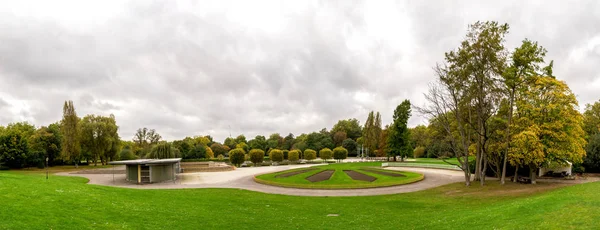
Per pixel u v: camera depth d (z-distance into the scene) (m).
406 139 83.19
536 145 34.00
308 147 133.88
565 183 38.06
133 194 28.86
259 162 96.56
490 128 40.94
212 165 85.81
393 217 23.41
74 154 81.69
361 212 26.22
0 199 18.08
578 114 35.12
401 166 70.81
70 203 20.09
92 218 17.80
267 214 24.73
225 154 141.12
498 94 38.97
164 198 28.86
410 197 33.97
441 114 42.84
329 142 136.88
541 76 35.91
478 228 16.53
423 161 84.75
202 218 21.75
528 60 34.38
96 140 86.06
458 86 40.06
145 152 93.19
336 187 41.62
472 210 23.22
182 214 22.33
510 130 37.25
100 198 23.23
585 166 50.62
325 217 23.92
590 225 13.56
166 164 53.00
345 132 152.25
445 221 19.77
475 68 38.22
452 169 61.59
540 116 35.66
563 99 34.69
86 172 67.81
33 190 21.78
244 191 39.66
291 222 21.86
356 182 44.03
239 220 21.97
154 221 19.31
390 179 46.44
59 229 15.05
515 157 37.06
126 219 18.86
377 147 112.38
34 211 16.94
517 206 19.98
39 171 70.88
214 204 28.16
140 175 50.66
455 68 40.34
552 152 34.88
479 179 43.88
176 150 94.75
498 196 30.31
